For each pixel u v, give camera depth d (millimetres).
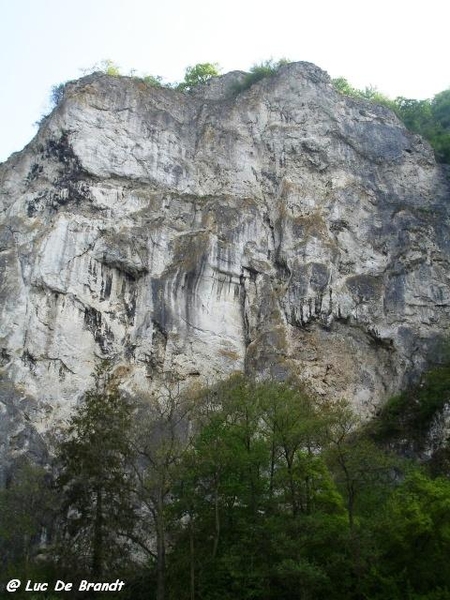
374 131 56438
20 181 50875
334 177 52438
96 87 53000
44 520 32438
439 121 64875
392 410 40844
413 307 46688
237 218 48500
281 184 52125
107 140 50906
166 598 26266
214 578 26344
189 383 41562
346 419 30203
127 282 45250
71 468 30812
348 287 46781
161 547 26484
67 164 49438
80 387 40844
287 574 24547
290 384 34719
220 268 45781
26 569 29172
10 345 41719
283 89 57219
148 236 46406
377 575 25438
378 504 29703
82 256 44781
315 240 48031
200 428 32469
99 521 29266
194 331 43469
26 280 43875
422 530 26016
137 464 33344
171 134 53125
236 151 53625
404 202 52688
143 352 42250
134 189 49312
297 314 44938
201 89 61062
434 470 36156
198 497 28891
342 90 66875
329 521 26953
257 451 29297
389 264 48812
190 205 49562
